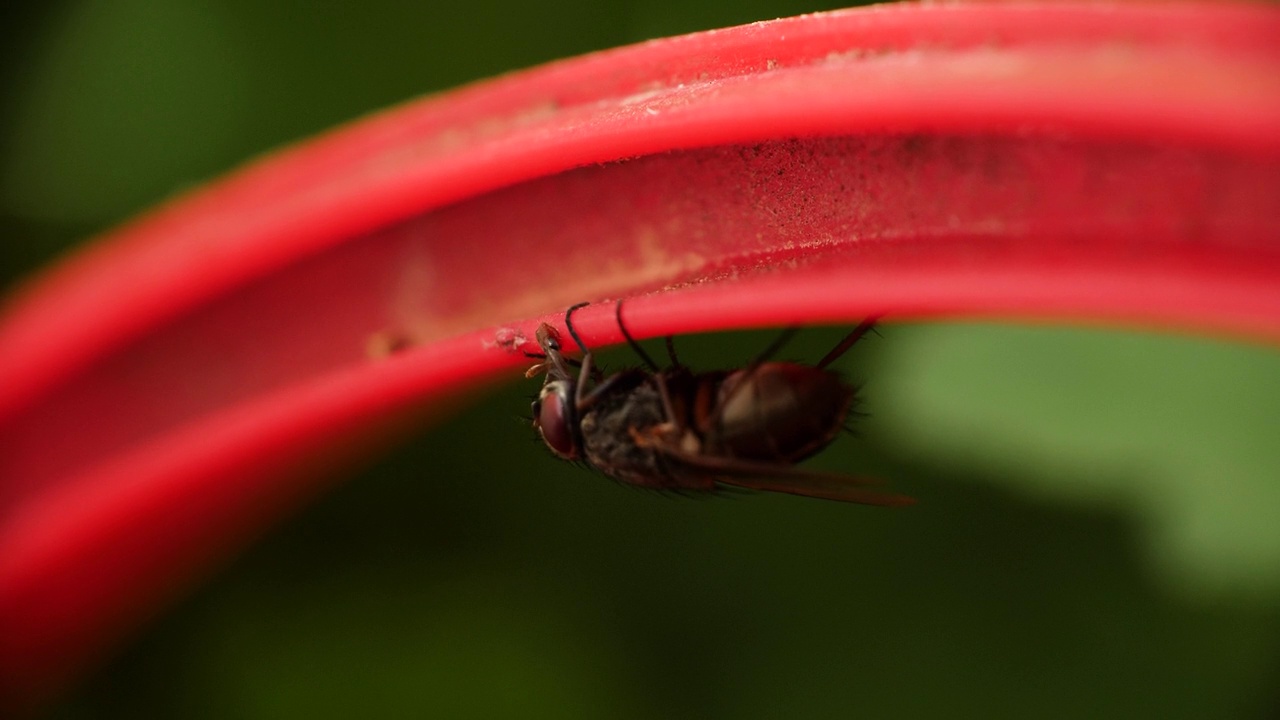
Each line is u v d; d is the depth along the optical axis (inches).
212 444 3.7
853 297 3.0
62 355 3.7
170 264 3.6
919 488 4.2
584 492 4.2
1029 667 4.1
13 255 4.1
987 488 4.1
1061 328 4.0
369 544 4.1
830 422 3.5
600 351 3.7
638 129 3.1
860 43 3.0
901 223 3.0
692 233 3.2
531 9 4.2
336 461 3.9
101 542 3.8
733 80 3.1
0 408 3.8
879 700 4.1
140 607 4.0
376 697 4.1
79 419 3.8
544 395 3.6
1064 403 3.9
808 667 4.1
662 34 4.2
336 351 3.5
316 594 4.1
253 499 3.9
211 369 3.6
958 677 4.1
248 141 4.2
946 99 2.9
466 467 4.2
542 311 3.3
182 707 4.1
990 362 4.0
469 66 4.3
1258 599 4.0
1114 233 2.9
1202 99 2.8
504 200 3.3
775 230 3.1
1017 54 2.9
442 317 3.3
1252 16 2.9
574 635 4.2
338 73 4.2
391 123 3.5
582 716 4.1
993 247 3.0
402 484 4.2
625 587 4.2
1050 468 3.9
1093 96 2.9
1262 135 2.7
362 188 3.4
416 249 3.3
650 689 4.1
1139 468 3.9
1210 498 3.9
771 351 3.5
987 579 4.1
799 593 4.2
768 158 3.1
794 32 3.1
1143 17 2.9
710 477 3.5
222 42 4.2
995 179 3.0
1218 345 3.9
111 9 4.2
